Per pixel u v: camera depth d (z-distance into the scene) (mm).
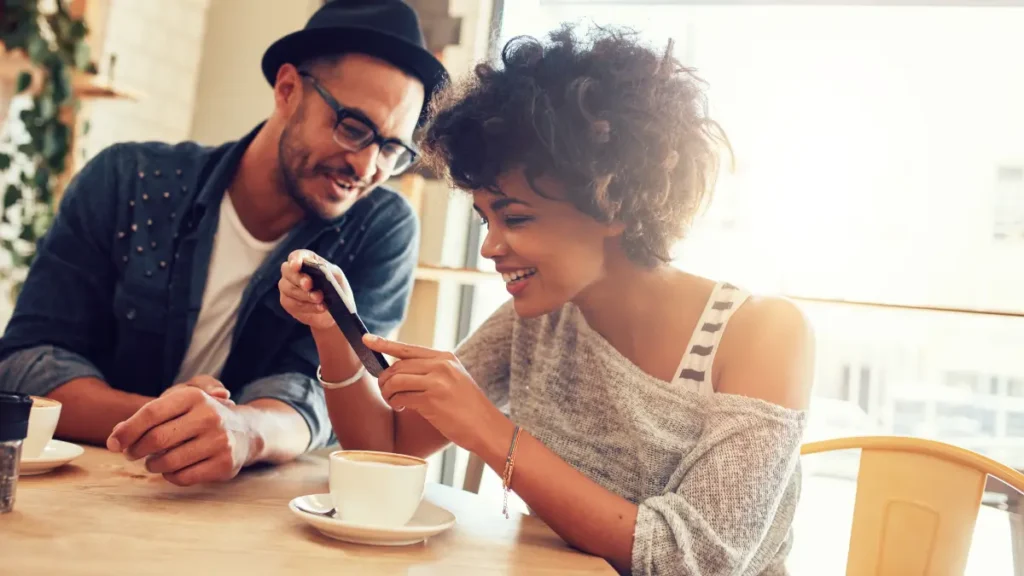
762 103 2279
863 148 2240
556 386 1228
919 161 2219
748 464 958
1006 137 2188
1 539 691
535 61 1009
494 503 1157
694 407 1104
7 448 780
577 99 966
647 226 1061
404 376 961
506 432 955
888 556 1256
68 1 2471
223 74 2807
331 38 1462
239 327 1572
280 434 1187
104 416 1251
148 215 1583
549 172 972
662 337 1148
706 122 1116
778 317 1083
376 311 1644
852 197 2234
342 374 1239
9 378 1331
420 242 2521
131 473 1039
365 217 1639
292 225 1641
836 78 2266
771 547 1135
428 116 1205
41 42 2303
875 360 2211
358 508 859
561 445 1193
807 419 1047
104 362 1595
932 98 2223
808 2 2295
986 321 2104
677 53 1102
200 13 2836
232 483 1051
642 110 1005
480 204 1036
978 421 2162
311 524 842
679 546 902
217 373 1623
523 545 918
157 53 2756
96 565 648
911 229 2213
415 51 1466
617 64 1013
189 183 1621
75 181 1592
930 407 2184
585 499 924
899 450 1273
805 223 2242
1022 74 2186
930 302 2178
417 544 866
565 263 1020
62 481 955
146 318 1565
